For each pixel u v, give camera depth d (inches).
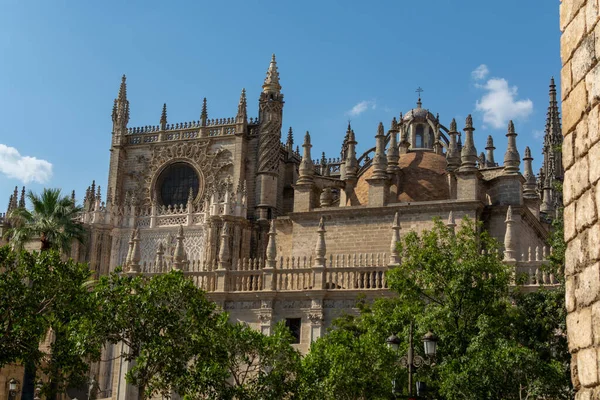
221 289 2133.4
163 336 1492.4
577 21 565.9
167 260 2568.9
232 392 1457.9
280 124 3058.6
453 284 1365.7
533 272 1847.9
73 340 1453.0
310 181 2539.4
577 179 558.6
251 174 3029.0
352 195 2596.0
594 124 534.6
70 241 2329.0
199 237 2925.7
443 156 2694.4
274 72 3105.3
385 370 1370.6
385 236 2375.7
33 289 1461.6
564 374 1274.6
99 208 3021.7
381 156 2454.5
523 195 2573.8
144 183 3171.8
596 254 526.9
